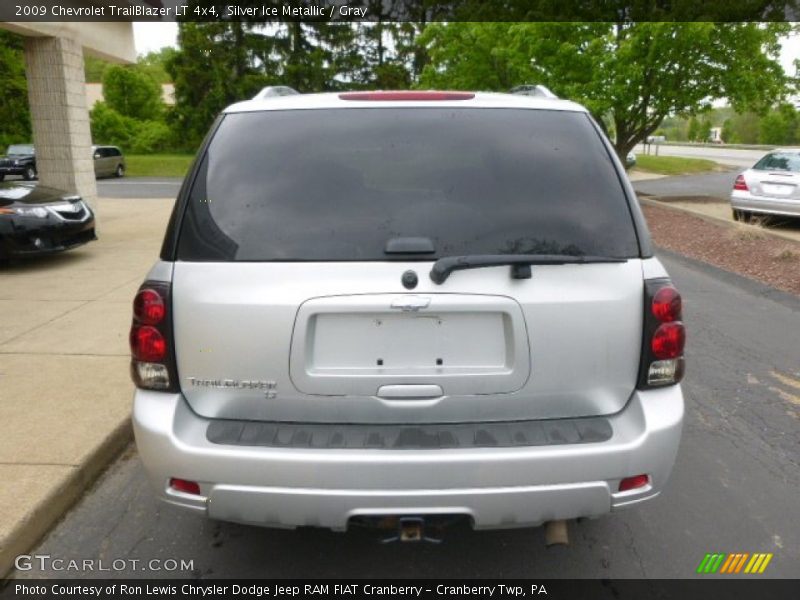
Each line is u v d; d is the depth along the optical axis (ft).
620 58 52.90
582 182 8.48
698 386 16.38
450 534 10.47
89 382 15.64
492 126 8.83
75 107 38.45
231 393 8.07
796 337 20.30
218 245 8.04
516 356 7.94
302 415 8.13
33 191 30.25
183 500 7.93
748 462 12.73
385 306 7.77
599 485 7.76
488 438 7.88
